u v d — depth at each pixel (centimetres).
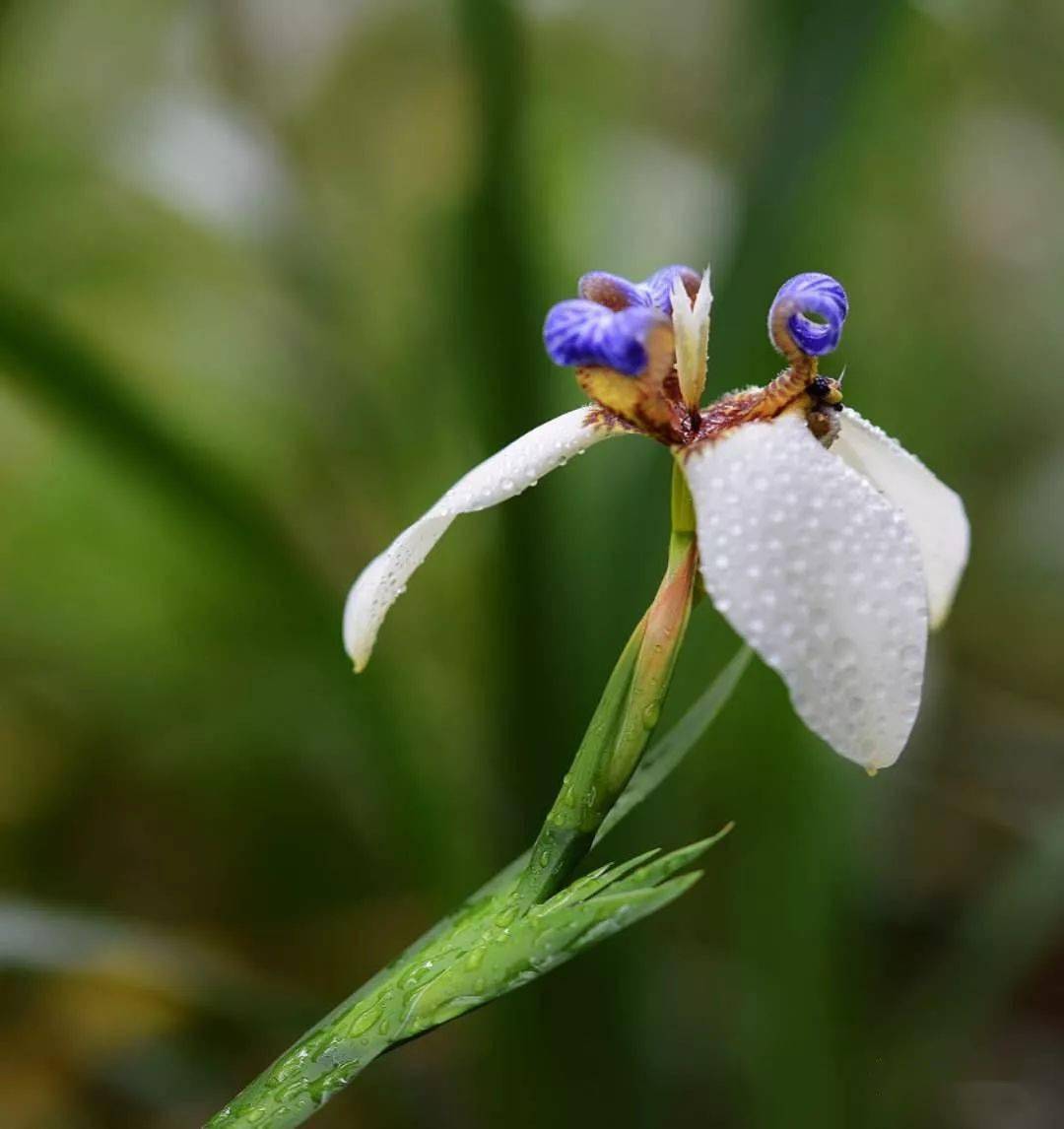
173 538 57
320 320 62
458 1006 32
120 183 68
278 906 73
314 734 69
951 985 52
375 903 73
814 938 48
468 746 53
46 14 69
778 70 47
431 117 84
